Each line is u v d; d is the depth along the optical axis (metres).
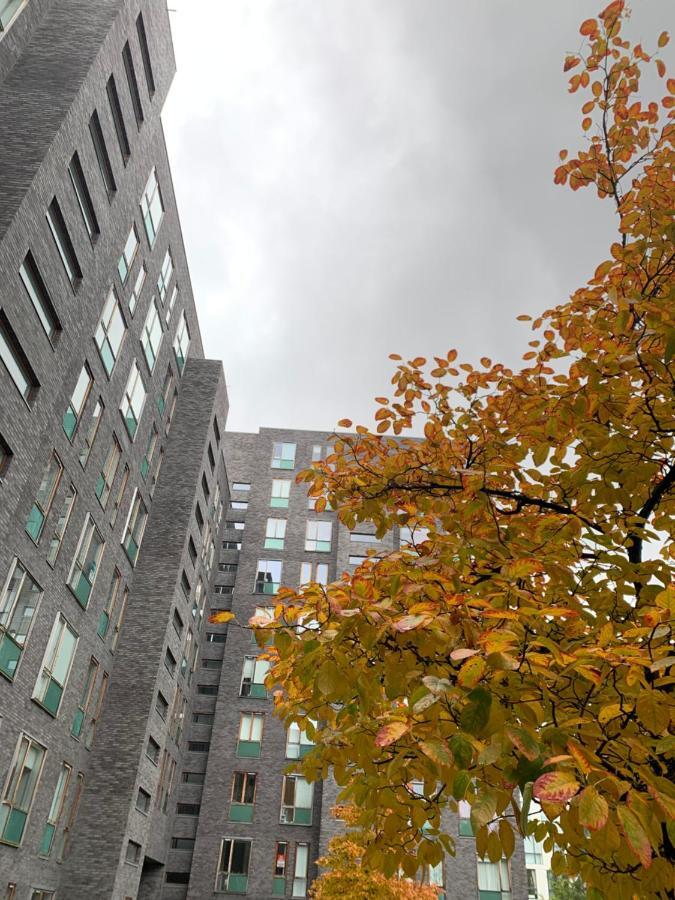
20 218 14.34
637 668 2.74
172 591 27.14
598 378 4.21
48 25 18.44
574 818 2.85
